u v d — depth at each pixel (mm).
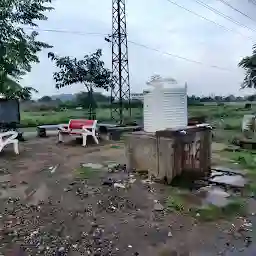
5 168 6238
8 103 13891
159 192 4590
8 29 10492
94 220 3584
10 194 4535
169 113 5293
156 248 2941
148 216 3699
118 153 7863
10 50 10414
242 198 4336
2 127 12359
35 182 5168
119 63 17000
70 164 6598
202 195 4457
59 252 2857
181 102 5371
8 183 5113
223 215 3744
